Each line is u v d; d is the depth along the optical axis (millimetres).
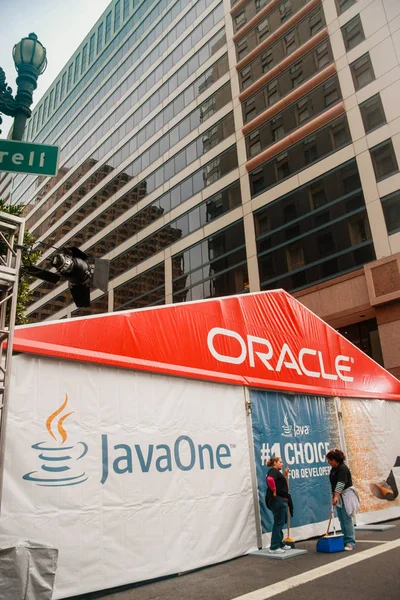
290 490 8688
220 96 30141
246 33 29594
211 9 32844
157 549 6305
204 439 7512
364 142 21219
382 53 21562
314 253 21875
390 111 20609
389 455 11328
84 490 5844
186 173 31031
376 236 19656
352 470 10172
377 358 19688
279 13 27703
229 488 7562
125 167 37531
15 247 5773
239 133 27859
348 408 10805
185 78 33531
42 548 4574
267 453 8492
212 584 5816
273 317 9906
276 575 6016
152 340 7305
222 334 8555
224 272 26172
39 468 5531
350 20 23391
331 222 21547
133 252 33938
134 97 38688
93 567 5613
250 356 8906
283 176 24578
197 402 7648
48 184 48938
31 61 6008
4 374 5133
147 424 6824
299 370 9867
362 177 20859
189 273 28516
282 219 23875
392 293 18203
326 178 22375
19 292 13500
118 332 6887
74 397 6141
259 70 27953
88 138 44000
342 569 6035
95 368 6500
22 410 5602
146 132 36094
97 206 39781
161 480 6699
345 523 7465
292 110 25156
